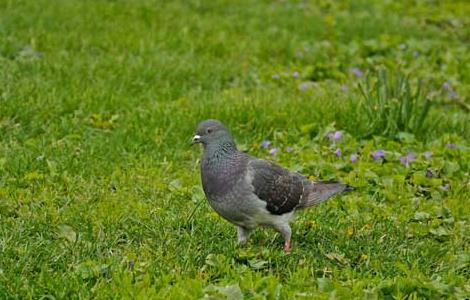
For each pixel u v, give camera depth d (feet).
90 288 27.30
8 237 30.78
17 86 46.11
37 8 61.77
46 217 32.81
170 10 66.03
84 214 33.37
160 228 32.40
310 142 42.75
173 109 45.16
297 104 46.78
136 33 58.65
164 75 51.31
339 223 34.01
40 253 29.60
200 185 37.14
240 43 59.16
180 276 28.07
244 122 44.83
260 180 29.50
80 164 38.06
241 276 28.32
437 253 31.55
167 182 37.42
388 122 44.21
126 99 46.32
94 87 47.47
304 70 54.80
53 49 54.24
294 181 30.66
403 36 65.05
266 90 50.60
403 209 36.09
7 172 37.04
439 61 60.34
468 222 35.42
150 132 42.24
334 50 59.93
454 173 39.99
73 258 29.50
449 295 27.40
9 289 26.89
